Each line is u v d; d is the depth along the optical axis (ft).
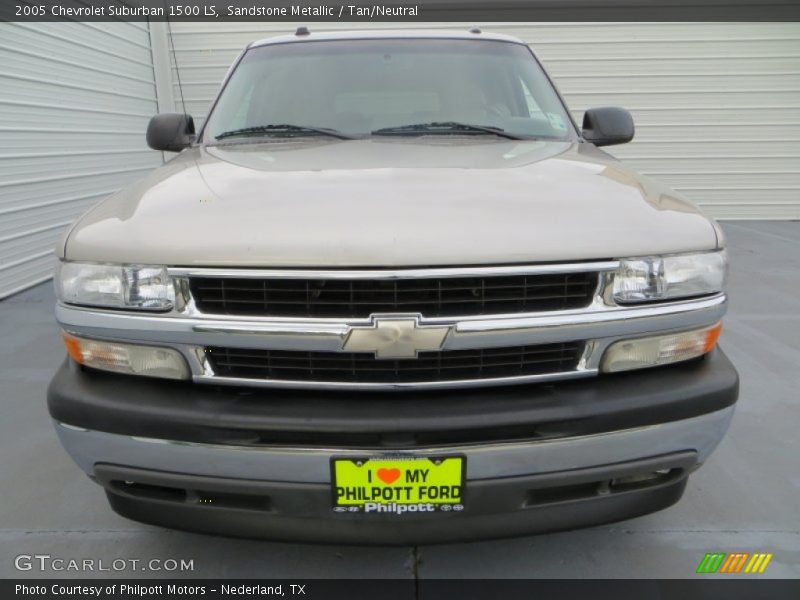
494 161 6.46
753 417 9.39
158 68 24.66
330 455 4.77
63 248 5.23
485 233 4.71
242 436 4.82
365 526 5.09
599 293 4.91
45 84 17.65
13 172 16.40
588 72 25.35
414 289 4.66
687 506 7.32
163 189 5.74
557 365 5.07
